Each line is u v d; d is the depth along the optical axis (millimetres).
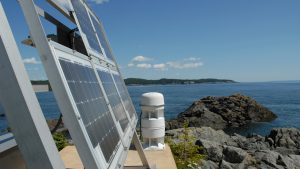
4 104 2117
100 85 4133
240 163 13906
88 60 4184
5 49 2076
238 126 50750
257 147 23859
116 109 4789
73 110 2502
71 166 7164
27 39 3674
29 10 2414
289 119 57031
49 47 2459
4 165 4066
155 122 8992
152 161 7914
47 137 2236
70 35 4883
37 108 2246
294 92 171375
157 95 9031
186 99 114250
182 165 9508
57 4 3660
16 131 2129
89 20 5578
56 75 2486
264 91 187625
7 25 2191
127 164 7480
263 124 52219
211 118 50062
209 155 14383
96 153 2730
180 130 20875
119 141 4012
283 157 15547
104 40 7176
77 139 2518
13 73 2094
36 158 2146
